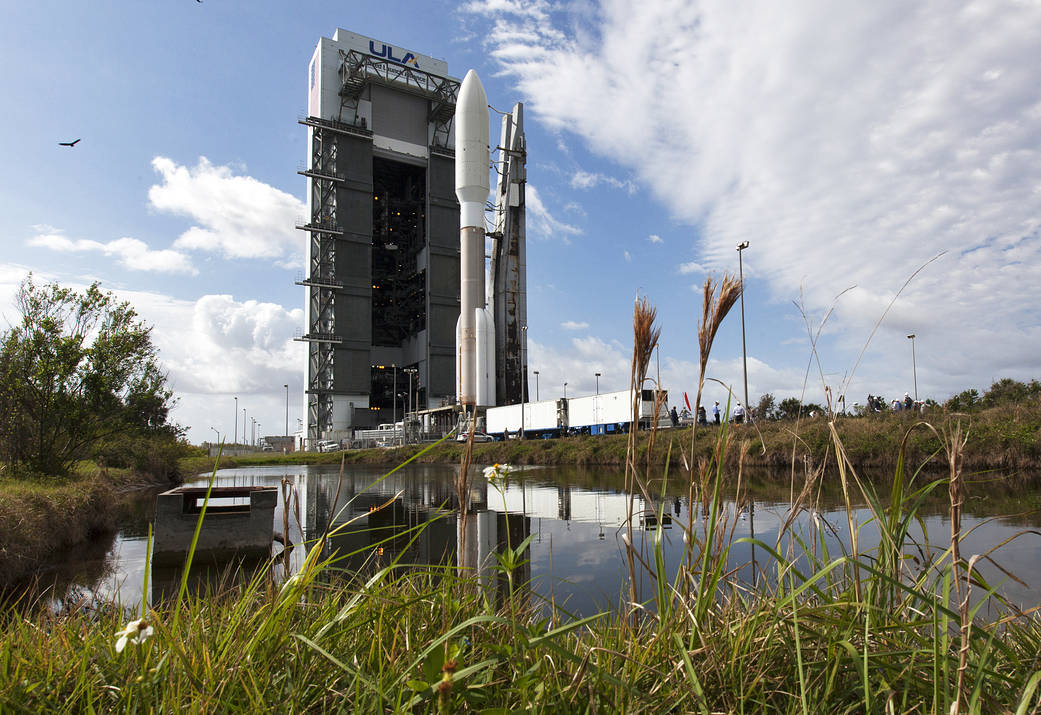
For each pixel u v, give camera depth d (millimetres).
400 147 91000
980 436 18375
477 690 1766
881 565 2188
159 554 9273
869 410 26438
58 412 15227
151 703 1760
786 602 2051
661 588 2184
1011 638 2426
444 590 2430
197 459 52219
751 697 1922
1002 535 8344
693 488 2227
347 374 83438
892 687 1888
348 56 84625
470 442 2334
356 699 1697
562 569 7262
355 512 15680
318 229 81062
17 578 7969
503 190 75125
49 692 1859
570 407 48656
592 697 1685
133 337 16484
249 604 2328
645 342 2064
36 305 15227
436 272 90812
